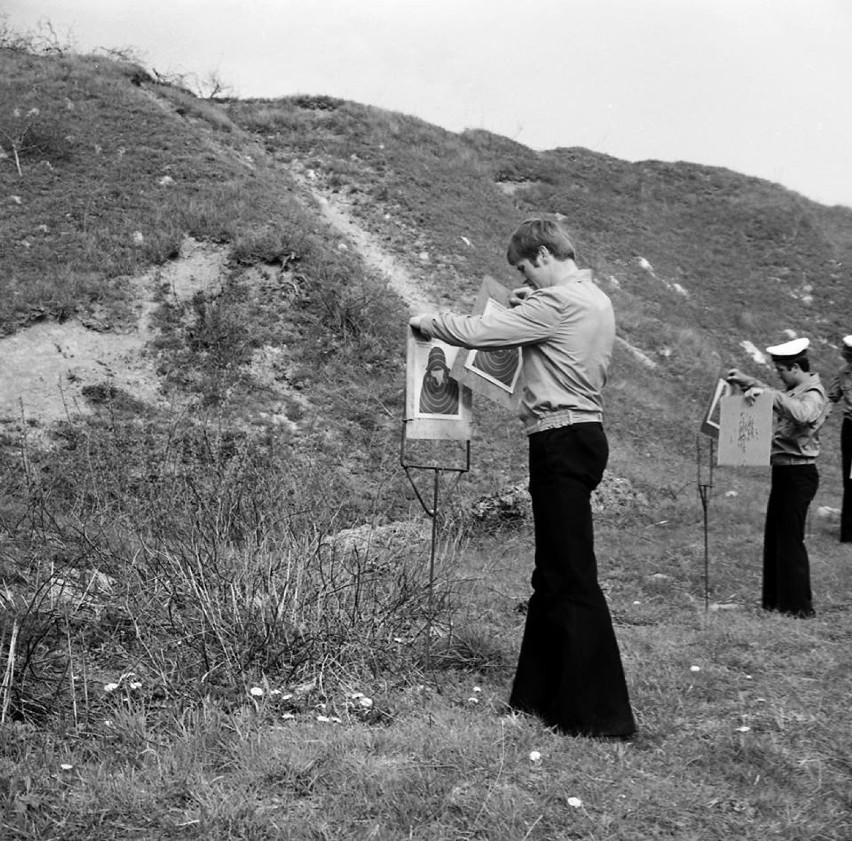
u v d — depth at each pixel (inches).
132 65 979.3
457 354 188.2
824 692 191.0
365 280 696.4
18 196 687.1
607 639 163.3
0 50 960.3
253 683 175.5
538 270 172.9
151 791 131.9
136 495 275.1
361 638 194.5
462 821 127.1
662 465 637.9
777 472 292.2
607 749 155.2
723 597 322.7
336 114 1080.2
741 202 1300.4
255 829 122.0
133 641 191.2
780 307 1103.0
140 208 693.3
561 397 163.6
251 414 547.2
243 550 212.8
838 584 339.6
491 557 362.9
